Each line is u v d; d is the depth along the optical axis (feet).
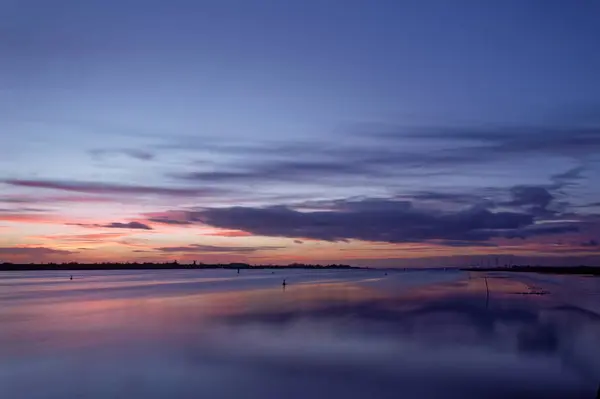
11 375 58.08
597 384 53.47
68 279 476.95
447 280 383.04
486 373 57.36
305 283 333.62
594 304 148.97
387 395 48.93
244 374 57.16
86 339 84.12
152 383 53.88
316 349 71.92
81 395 49.96
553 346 74.08
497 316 113.60
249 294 206.28
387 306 141.79
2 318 119.65
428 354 67.72
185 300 173.58
